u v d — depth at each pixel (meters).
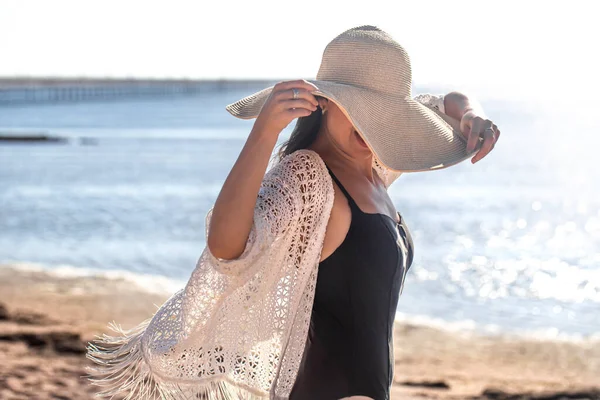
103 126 100.88
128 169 39.47
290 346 1.98
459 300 12.02
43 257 15.57
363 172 2.14
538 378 6.73
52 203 25.55
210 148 57.00
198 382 1.92
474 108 2.51
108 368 2.01
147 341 1.96
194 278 1.87
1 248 16.62
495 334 9.18
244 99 2.22
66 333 6.62
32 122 115.38
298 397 2.00
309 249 1.93
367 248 2.00
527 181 34.62
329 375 1.99
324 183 1.97
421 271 14.45
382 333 2.03
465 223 21.34
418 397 5.78
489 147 2.20
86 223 20.81
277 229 1.87
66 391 4.94
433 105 2.62
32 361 5.72
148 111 181.62
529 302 11.91
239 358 1.95
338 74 2.06
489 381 6.53
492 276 14.03
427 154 2.06
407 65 2.08
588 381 6.66
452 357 7.61
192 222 21.00
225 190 1.79
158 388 1.99
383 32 2.11
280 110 1.81
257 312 1.93
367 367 1.98
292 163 1.96
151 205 25.06
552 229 20.42
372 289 2.00
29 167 40.66
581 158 49.53
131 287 11.04
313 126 2.13
